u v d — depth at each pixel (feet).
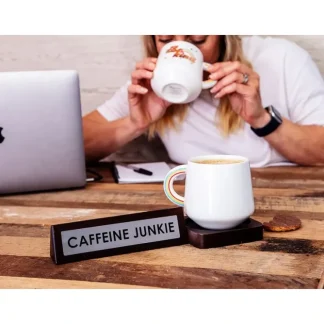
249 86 6.26
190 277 3.34
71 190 5.46
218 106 7.29
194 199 3.74
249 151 7.34
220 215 3.68
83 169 5.43
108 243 3.68
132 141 7.87
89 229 3.65
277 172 6.12
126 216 3.75
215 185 3.66
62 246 3.57
